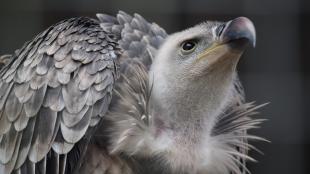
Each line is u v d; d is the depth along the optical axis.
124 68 10.43
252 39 9.79
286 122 16.59
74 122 9.95
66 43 10.41
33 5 16.20
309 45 16.72
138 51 10.95
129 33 11.16
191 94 10.25
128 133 10.04
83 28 10.62
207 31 10.20
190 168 10.18
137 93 10.20
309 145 16.58
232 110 10.77
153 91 10.28
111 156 10.10
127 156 10.09
